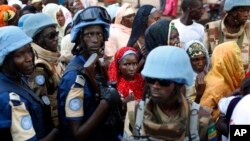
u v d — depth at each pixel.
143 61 4.68
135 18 5.84
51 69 3.80
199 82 4.34
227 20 5.28
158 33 4.07
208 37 5.44
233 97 3.64
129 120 2.97
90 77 3.42
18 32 3.29
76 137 3.35
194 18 6.17
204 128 2.87
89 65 3.41
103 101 3.37
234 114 3.02
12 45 3.23
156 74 2.79
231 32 5.28
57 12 7.97
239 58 4.39
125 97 4.34
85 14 3.57
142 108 2.94
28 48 3.33
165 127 2.83
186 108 2.89
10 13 7.04
